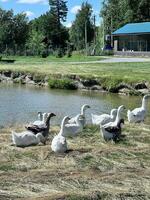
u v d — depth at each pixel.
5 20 96.56
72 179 11.49
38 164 12.92
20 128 19.19
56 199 10.09
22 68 48.06
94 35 109.44
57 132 17.78
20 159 13.45
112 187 10.91
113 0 108.19
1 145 15.20
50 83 40.56
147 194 10.48
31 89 39.34
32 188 10.84
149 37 78.25
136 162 13.29
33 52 88.06
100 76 38.31
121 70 43.47
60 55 80.75
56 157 13.66
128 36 82.25
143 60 59.12
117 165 12.95
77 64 53.12
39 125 16.64
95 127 18.67
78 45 110.69
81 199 10.12
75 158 13.55
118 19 105.94
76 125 16.95
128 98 32.59
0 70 47.53
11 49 90.81
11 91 37.62
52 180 11.41
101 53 80.06
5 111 25.88
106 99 32.09
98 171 12.38
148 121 21.19
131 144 15.73
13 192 10.56
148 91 34.25
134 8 102.62
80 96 34.12
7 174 11.98
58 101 30.92
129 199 10.19
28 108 27.28
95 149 14.65
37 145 15.45
